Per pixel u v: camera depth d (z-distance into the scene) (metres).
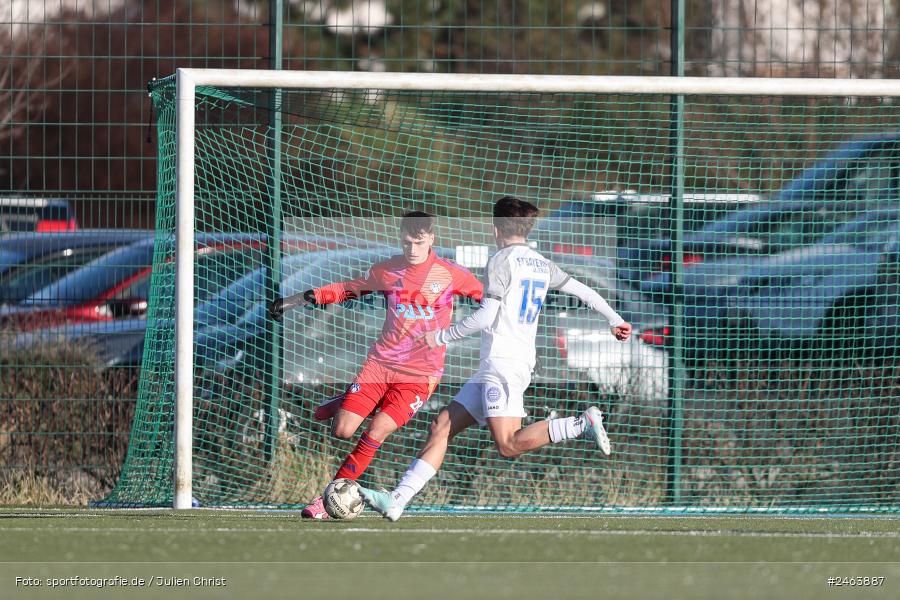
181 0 67.25
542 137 35.53
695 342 33.72
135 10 60.47
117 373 32.34
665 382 32.47
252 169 32.47
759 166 36.94
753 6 37.72
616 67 69.88
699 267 34.88
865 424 32.75
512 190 35.47
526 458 31.72
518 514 28.92
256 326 31.81
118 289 34.62
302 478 30.89
